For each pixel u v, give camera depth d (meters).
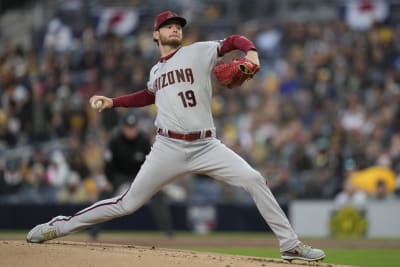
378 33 79.94
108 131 69.06
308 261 26.67
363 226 58.16
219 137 69.25
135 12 88.81
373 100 71.94
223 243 48.19
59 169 63.62
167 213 50.03
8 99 76.56
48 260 24.23
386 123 68.06
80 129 70.69
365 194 58.81
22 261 24.09
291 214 59.72
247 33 84.44
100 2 95.00
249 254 40.16
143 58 79.38
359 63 76.31
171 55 26.56
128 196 27.20
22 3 99.81
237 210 60.91
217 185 64.31
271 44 82.62
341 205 58.75
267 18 94.56
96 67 78.81
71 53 81.88
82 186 62.62
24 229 61.25
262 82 77.00
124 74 76.50
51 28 86.75
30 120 73.69
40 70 79.88
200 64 26.19
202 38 84.31
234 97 74.75
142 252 26.28
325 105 72.06
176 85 26.23
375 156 62.56
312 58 77.75
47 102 74.12
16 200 63.31
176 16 26.56
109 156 45.25
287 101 72.38
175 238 52.03
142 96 28.03
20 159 67.31
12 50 84.25
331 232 58.78
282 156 66.12
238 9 95.06
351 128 69.06
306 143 66.62
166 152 26.50
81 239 48.06
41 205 60.97
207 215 61.16
